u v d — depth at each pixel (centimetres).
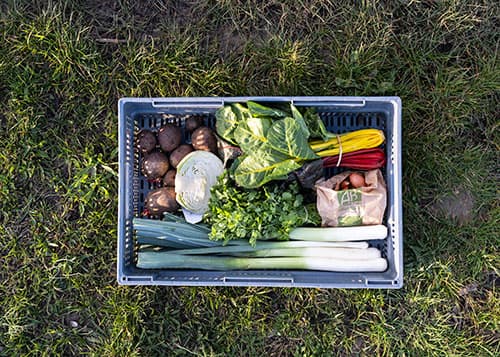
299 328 129
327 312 128
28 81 131
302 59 127
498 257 126
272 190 112
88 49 130
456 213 128
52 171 132
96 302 131
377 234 114
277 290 129
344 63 127
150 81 130
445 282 127
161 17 130
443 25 127
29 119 131
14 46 130
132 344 129
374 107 116
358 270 115
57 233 132
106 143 132
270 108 109
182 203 116
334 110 118
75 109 131
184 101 112
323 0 127
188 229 116
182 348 129
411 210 127
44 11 129
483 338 127
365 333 128
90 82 131
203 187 115
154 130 124
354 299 128
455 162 127
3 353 132
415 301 127
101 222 131
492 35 127
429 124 127
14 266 132
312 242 115
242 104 114
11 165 131
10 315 131
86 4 131
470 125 127
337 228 115
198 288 130
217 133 116
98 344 131
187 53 129
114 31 130
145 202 120
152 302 130
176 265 114
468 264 127
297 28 129
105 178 131
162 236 115
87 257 131
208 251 115
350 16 127
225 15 129
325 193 113
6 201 132
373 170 116
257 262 115
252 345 129
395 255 112
